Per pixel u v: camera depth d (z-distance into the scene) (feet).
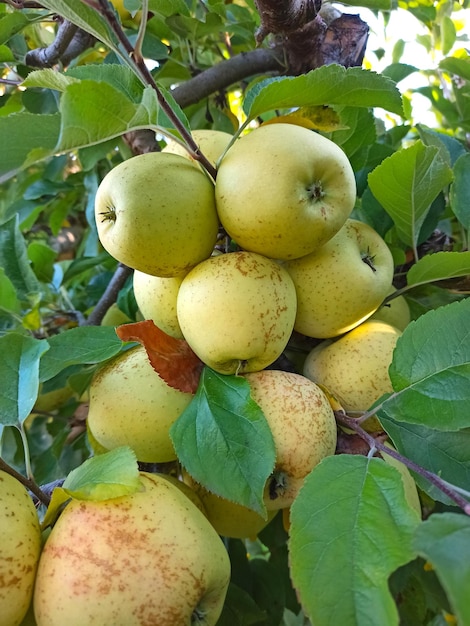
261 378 0.81
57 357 0.91
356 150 1.09
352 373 0.87
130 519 0.64
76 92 0.60
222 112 1.49
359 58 1.24
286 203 0.74
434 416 0.70
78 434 1.25
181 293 0.81
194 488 0.89
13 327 1.32
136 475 0.65
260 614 0.97
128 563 0.61
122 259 0.79
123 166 0.78
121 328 0.79
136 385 0.84
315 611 0.52
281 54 1.32
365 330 0.91
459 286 1.05
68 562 0.62
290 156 0.74
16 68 1.40
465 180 1.08
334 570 0.54
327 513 0.59
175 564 0.63
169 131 0.83
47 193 1.71
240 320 0.76
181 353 0.84
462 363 0.72
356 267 0.86
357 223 0.93
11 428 1.29
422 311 1.10
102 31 0.74
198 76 1.33
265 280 0.78
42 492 0.74
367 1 1.21
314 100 0.81
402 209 0.99
